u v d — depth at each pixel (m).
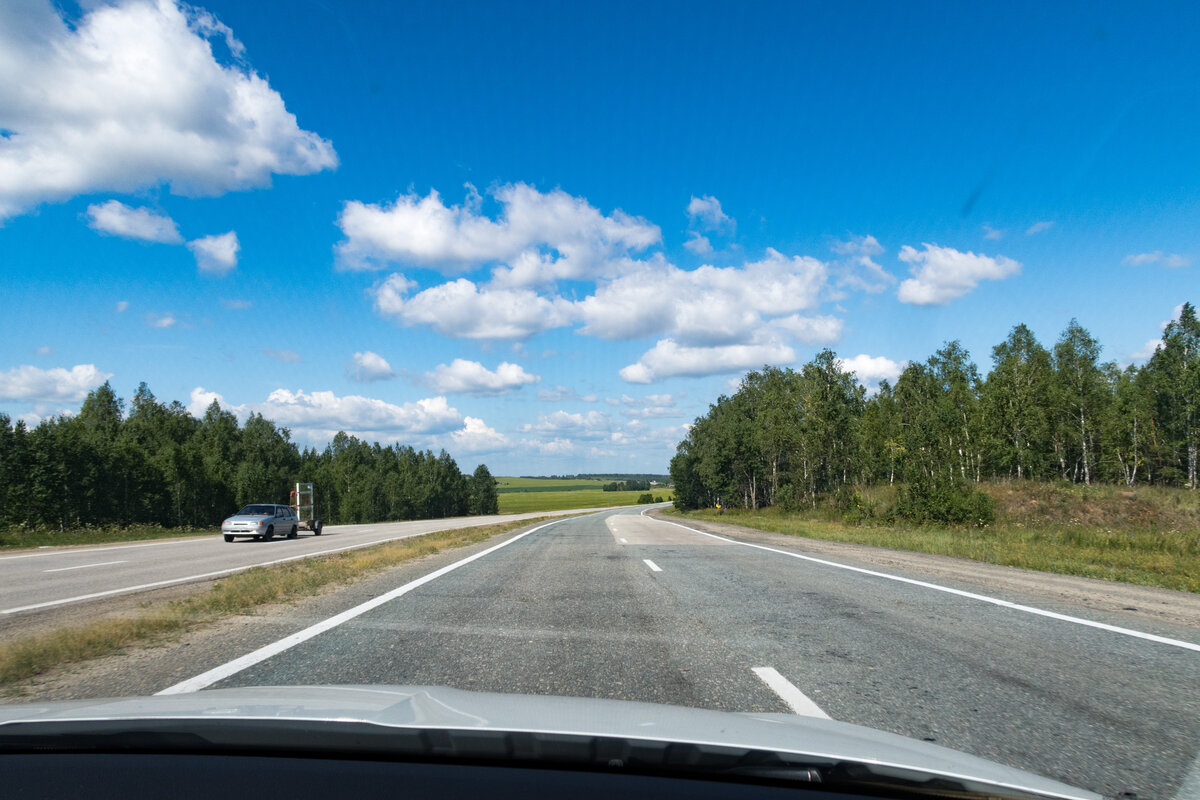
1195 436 45.62
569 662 5.64
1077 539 19.67
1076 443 50.09
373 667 5.46
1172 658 5.82
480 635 6.79
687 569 12.95
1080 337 50.78
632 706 3.03
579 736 2.31
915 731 3.96
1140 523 29.52
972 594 9.56
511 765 2.31
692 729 2.61
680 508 90.12
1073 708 4.43
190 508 57.81
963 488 26.61
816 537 22.95
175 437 72.62
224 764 2.34
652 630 7.05
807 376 53.66
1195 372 44.97
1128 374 55.16
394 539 26.59
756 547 18.66
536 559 15.46
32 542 26.77
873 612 8.11
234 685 4.92
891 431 51.94
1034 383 50.03
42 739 2.46
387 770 2.28
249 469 69.25
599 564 14.10
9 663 5.30
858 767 2.21
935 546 17.53
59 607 9.12
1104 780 3.26
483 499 123.12
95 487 43.19
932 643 6.41
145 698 3.08
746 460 65.50
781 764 2.24
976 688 4.90
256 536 27.36
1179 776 3.32
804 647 6.24
